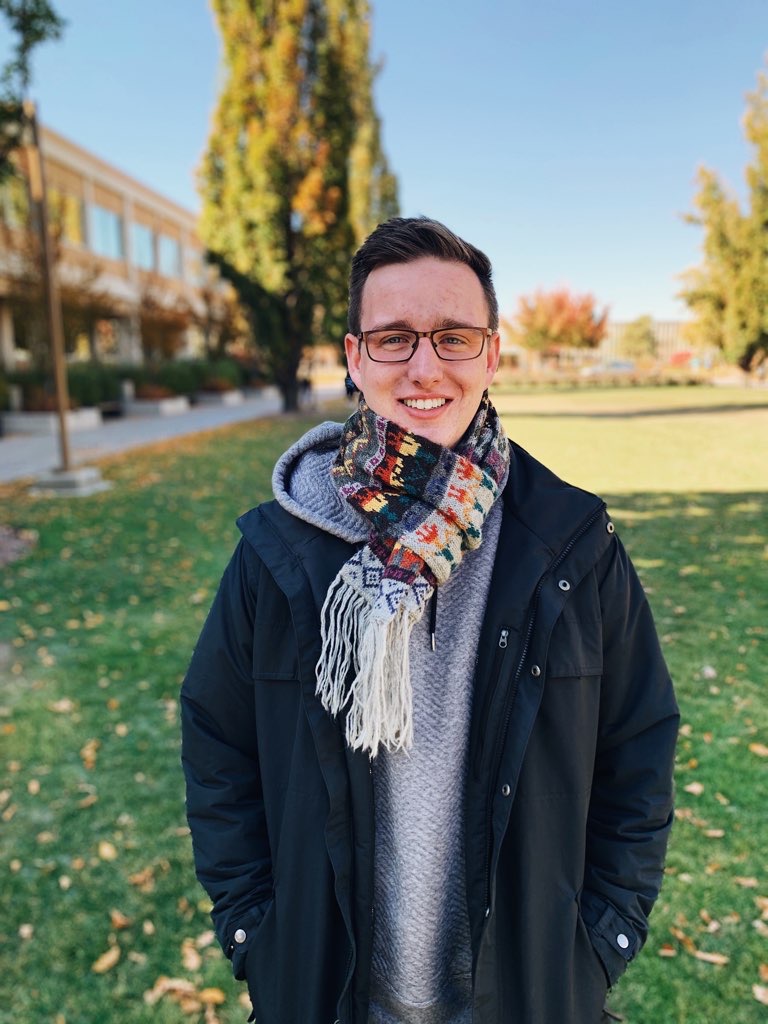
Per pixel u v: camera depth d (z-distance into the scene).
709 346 29.91
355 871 1.05
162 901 2.37
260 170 18.98
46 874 2.49
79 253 26.62
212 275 32.22
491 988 1.05
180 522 7.71
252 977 1.16
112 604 5.12
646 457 11.23
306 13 18.59
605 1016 1.17
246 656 1.15
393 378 1.03
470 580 1.07
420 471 1.01
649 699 1.14
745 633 4.24
